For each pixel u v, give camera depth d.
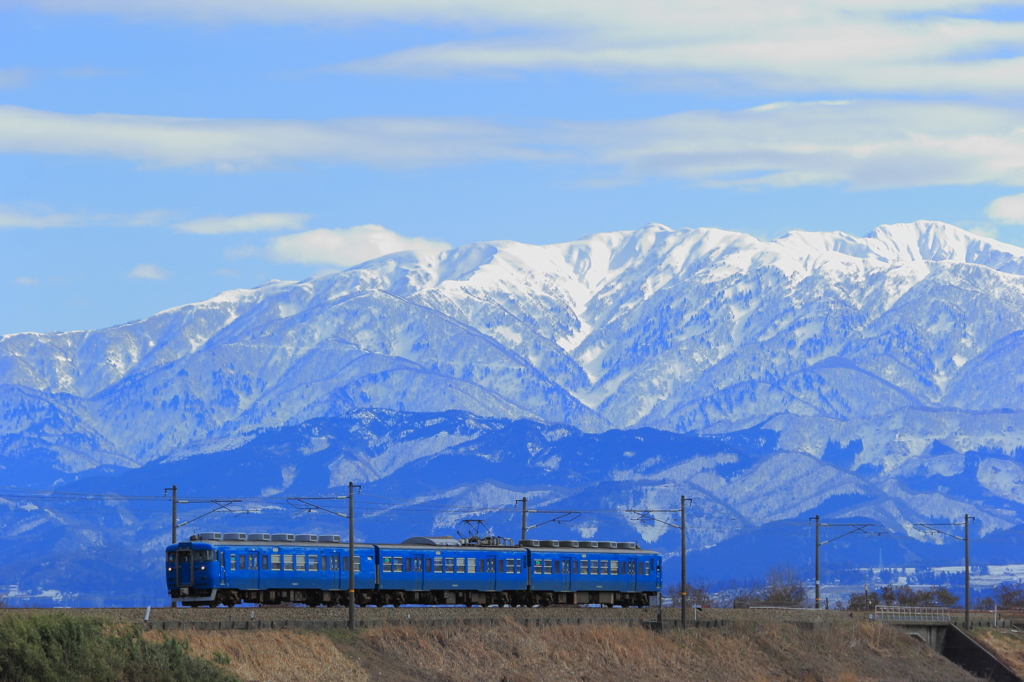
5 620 189.00
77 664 188.25
